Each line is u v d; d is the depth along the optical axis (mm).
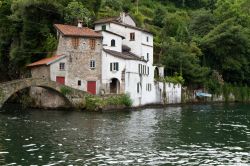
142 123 55312
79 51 76938
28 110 72250
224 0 152000
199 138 44031
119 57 77875
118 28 89812
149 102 86375
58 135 44062
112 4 124688
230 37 111375
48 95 75562
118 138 43031
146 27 123375
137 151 36688
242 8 154625
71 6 91000
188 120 60031
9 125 51000
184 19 146750
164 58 98188
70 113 66812
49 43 82625
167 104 91438
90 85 77812
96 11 107250
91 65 77875
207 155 35562
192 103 98688
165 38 113500
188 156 35062
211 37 112875
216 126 53719
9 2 96625
